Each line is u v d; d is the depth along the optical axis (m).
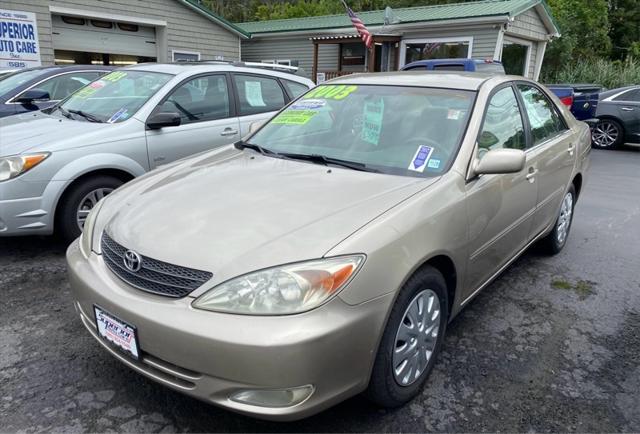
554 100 4.34
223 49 16.95
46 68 7.13
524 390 2.61
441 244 2.39
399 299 2.20
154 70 5.14
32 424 2.28
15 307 3.33
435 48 15.69
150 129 4.54
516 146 3.38
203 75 5.11
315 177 2.70
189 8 15.62
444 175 2.65
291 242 2.05
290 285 1.91
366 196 2.41
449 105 3.07
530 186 3.42
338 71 17.98
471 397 2.54
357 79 3.65
